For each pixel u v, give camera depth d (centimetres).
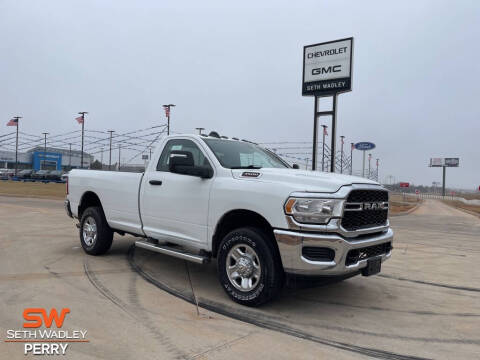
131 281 557
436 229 1574
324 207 411
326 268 407
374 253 473
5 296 477
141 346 353
